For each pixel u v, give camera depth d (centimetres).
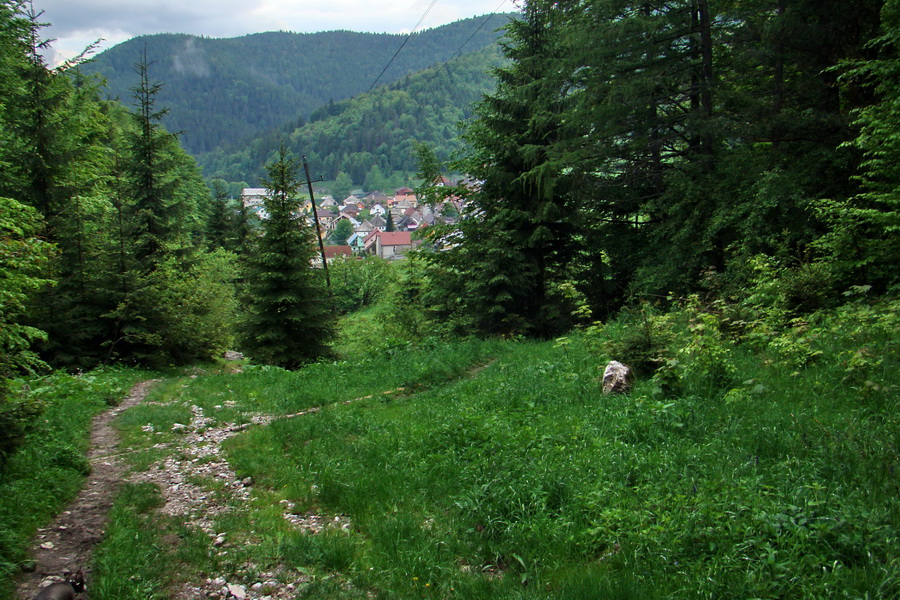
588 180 1861
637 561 435
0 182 1758
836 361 832
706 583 392
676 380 833
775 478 529
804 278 1132
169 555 510
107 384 1294
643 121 1786
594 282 2042
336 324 2078
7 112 1948
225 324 2288
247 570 492
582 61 1717
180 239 2533
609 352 1025
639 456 611
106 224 1806
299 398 1140
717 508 469
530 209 2000
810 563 394
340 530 564
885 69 1012
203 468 766
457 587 450
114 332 1770
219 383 1419
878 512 443
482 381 1123
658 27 1602
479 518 548
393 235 11650
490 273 1898
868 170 1300
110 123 3600
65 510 609
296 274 1894
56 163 1903
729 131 1534
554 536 491
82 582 450
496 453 684
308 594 452
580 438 707
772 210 1426
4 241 706
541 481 575
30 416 628
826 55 1445
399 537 530
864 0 1306
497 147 1991
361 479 670
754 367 909
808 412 679
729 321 1127
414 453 736
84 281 1719
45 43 2064
